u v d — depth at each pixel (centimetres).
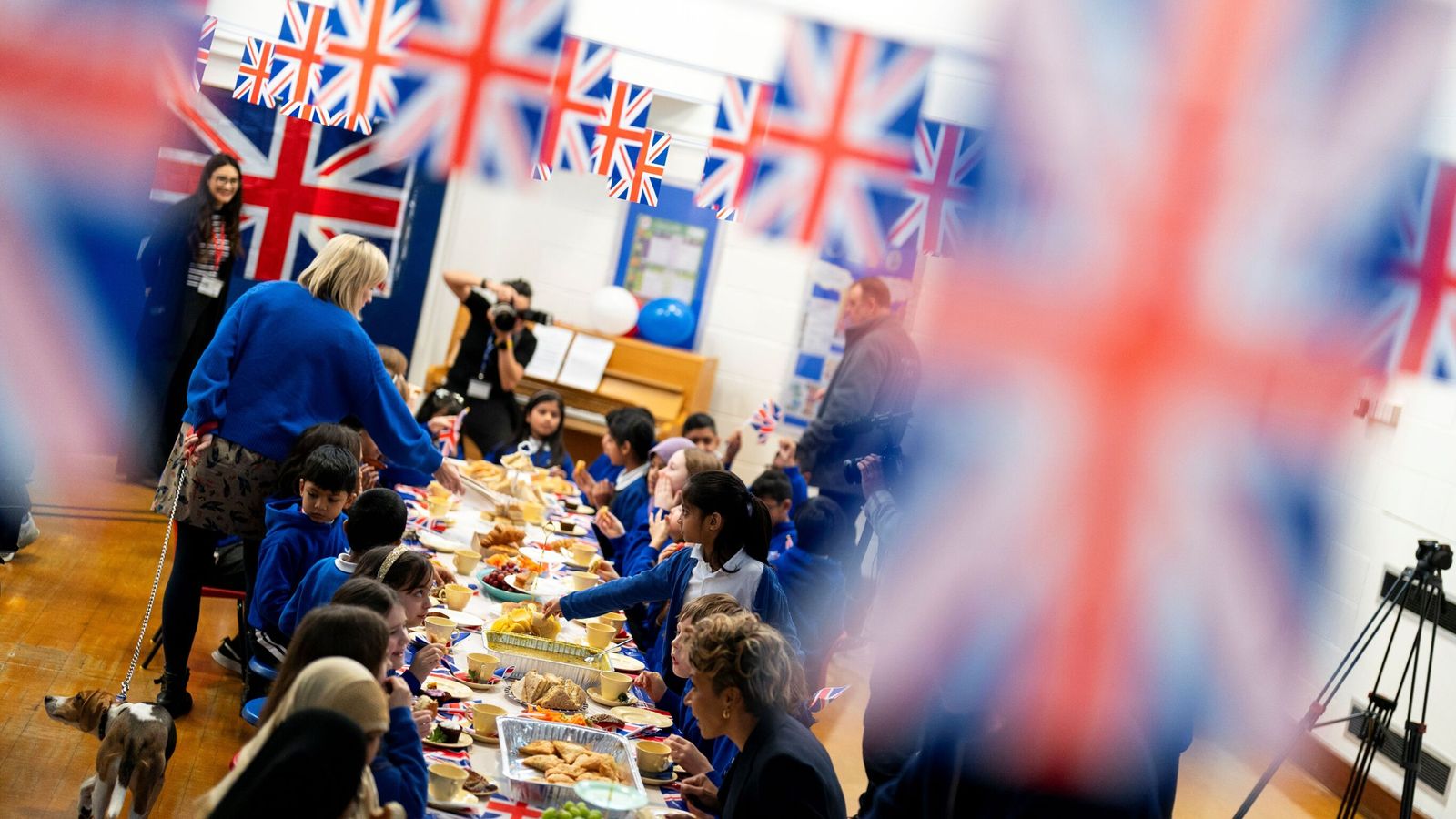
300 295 431
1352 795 500
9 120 204
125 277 220
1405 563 580
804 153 284
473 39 299
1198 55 134
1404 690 578
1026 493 132
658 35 300
